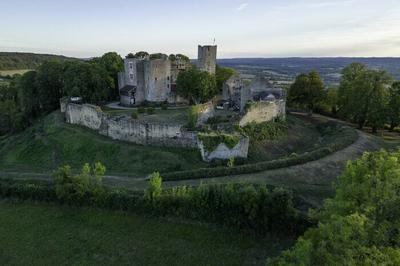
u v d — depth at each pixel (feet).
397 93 174.81
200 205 88.43
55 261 75.72
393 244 44.57
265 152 144.56
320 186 103.81
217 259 75.31
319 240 52.31
